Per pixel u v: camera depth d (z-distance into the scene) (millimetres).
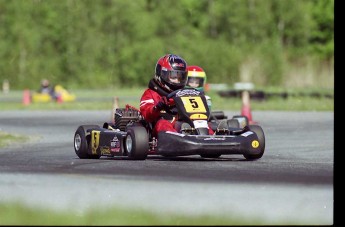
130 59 170625
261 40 183125
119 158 35750
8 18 168250
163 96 33938
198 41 172625
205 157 35031
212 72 161750
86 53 169875
